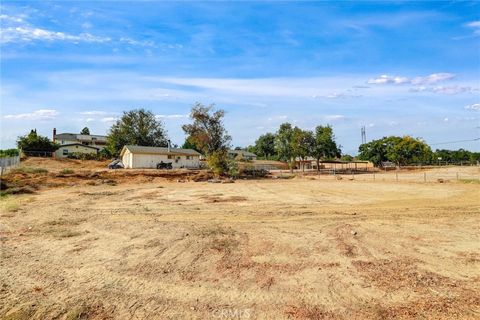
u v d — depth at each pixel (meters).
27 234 11.08
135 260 8.24
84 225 12.52
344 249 9.05
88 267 7.76
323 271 7.38
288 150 57.94
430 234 10.73
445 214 14.45
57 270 7.57
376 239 10.13
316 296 6.12
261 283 6.73
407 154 64.94
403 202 18.58
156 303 5.88
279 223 12.80
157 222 13.06
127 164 55.81
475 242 9.72
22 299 6.07
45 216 14.37
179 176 39.81
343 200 20.02
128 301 5.96
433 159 80.25
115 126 78.81
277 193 24.59
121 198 21.38
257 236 10.58
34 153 60.78
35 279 7.03
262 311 5.57
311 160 78.12
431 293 6.18
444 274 7.14
